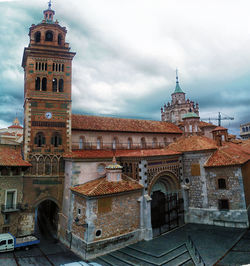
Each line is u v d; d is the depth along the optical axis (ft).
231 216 103.60
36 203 102.27
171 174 114.62
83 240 83.25
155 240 94.68
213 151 118.21
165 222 113.39
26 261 78.89
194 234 97.91
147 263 74.64
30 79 110.42
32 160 104.53
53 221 119.96
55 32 118.62
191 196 116.67
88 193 83.61
